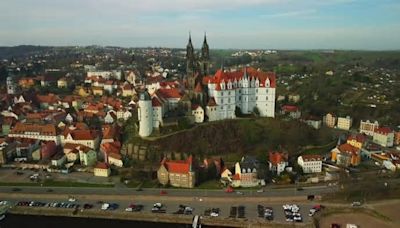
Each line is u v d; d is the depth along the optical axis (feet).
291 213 584.81
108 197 648.38
